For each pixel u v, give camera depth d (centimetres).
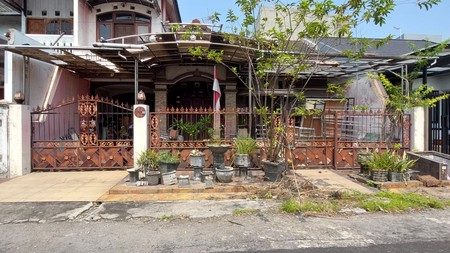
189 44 820
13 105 733
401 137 843
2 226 437
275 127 671
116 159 789
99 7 1236
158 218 466
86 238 397
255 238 396
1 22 1329
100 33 1252
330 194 576
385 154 677
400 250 363
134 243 382
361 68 1059
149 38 1064
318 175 741
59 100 1035
